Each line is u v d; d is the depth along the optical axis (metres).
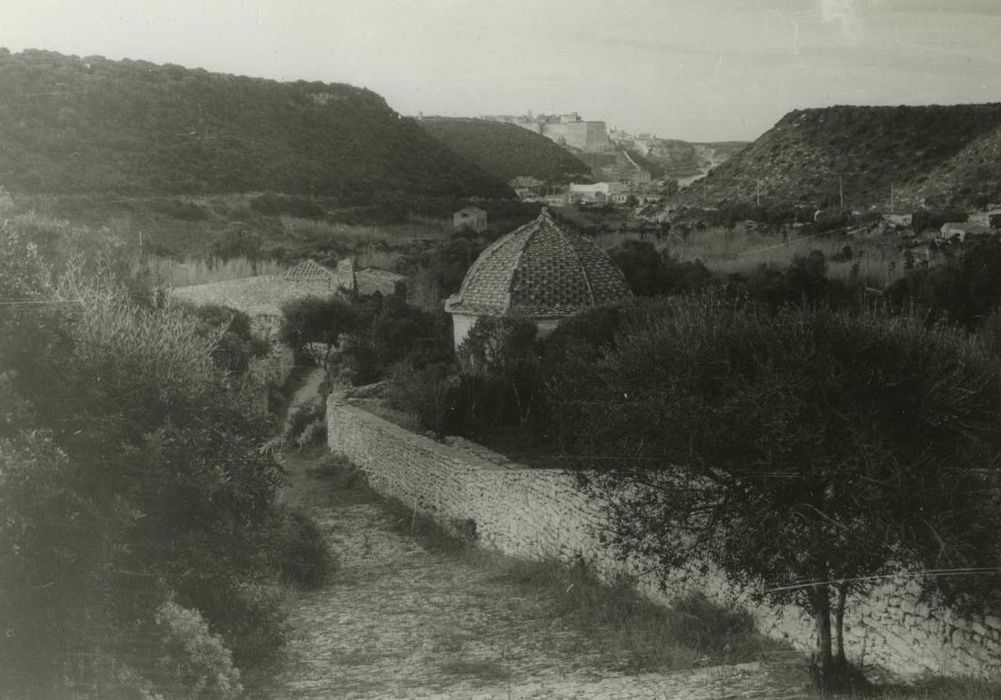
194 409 11.80
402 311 40.88
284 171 64.56
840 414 9.44
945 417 9.60
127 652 9.07
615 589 15.03
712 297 11.17
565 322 28.45
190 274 49.88
